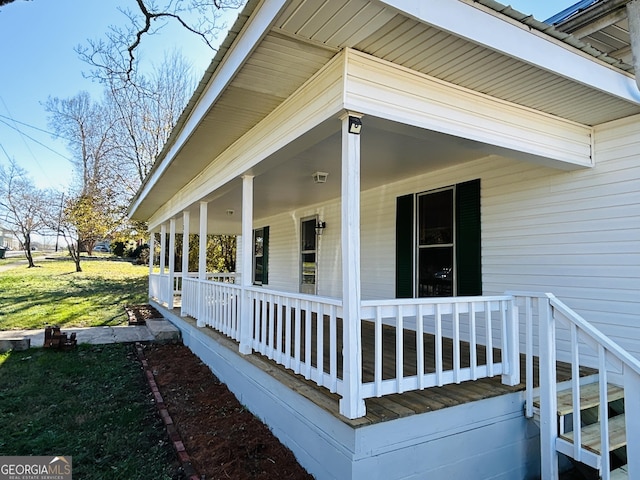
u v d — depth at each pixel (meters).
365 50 2.46
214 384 4.75
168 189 7.26
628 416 2.23
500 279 4.40
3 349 6.32
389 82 2.58
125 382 4.89
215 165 5.14
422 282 5.36
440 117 2.78
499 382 3.14
